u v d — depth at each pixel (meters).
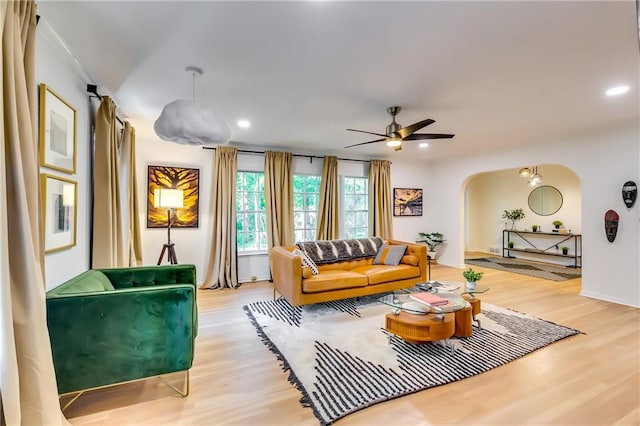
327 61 2.25
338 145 5.25
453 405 1.90
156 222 4.63
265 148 5.33
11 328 1.31
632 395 1.98
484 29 1.84
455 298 3.01
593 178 4.16
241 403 1.93
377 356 2.52
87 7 1.64
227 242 4.85
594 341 2.78
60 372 1.74
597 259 4.15
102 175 2.74
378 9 1.65
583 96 2.92
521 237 7.69
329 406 1.88
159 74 2.46
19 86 1.43
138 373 1.90
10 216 1.38
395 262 4.24
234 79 2.55
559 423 1.74
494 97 2.95
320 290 3.46
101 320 1.81
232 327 3.15
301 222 5.70
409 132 3.15
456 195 6.44
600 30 1.84
